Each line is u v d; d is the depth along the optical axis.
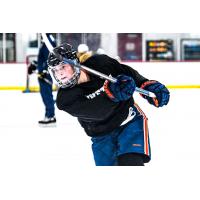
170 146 10.41
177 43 28.50
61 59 5.18
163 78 24.14
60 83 5.39
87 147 10.28
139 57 28.39
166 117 15.21
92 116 5.57
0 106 18.56
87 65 5.78
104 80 5.54
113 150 6.06
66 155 9.41
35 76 24.55
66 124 14.03
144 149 5.80
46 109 13.72
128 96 5.34
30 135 12.01
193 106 17.84
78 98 5.44
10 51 27.23
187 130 12.64
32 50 27.28
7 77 24.47
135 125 5.98
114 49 28.06
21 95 22.22
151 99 6.13
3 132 12.55
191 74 24.02
